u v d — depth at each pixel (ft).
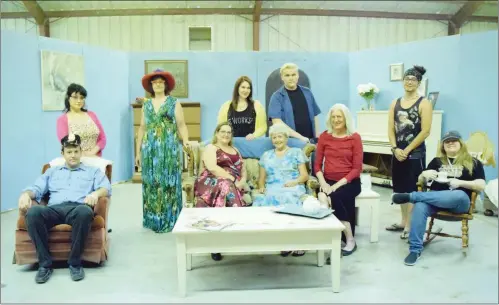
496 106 17.63
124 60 23.80
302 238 9.58
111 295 9.67
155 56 24.21
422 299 9.43
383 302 9.29
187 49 30.68
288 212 10.59
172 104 14.30
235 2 29.76
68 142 11.50
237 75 24.54
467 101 18.72
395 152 13.53
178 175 14.64
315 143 15.20
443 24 31.42
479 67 18.17
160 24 30.50
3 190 17.25
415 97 13.37
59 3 29.12
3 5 30.12
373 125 21.21
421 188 12.70
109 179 13.03
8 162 17.38
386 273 10.89
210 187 12.67
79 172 11.71
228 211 10.98
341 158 12.77
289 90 14.93
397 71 21.68
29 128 18.20
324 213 10.39
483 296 9.57
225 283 10.33
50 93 19.08
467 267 11.28
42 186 11.41
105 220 11.43
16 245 10.80
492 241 13.37
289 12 30.42
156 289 10.00
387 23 31.27
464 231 12.34
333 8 30.50
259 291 9.86
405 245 13.07
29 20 30.91
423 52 20.49
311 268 11.23
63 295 9.66
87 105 21.38
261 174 13.43
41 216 10.44
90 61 21.44
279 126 13.21
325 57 24.57
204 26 30.25
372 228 13.28
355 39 31.27
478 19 31.78
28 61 18.10
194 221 10.00
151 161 14.25
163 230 14.43
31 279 10.53
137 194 20.52
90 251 11.03
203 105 24.59
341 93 24.93
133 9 29.89
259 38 30.76
